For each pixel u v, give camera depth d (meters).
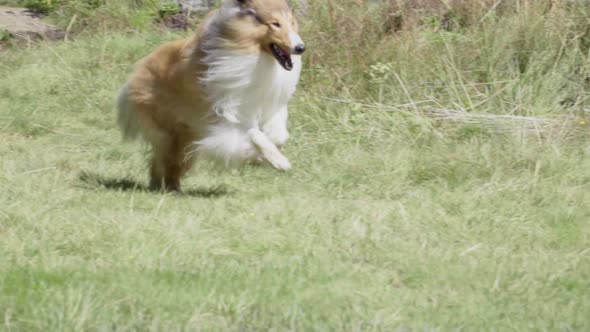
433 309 7.56
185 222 9.78
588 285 8.33
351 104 15.29
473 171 12.62
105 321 6.88
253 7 10.71
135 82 11.78
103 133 15.39
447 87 15.52
